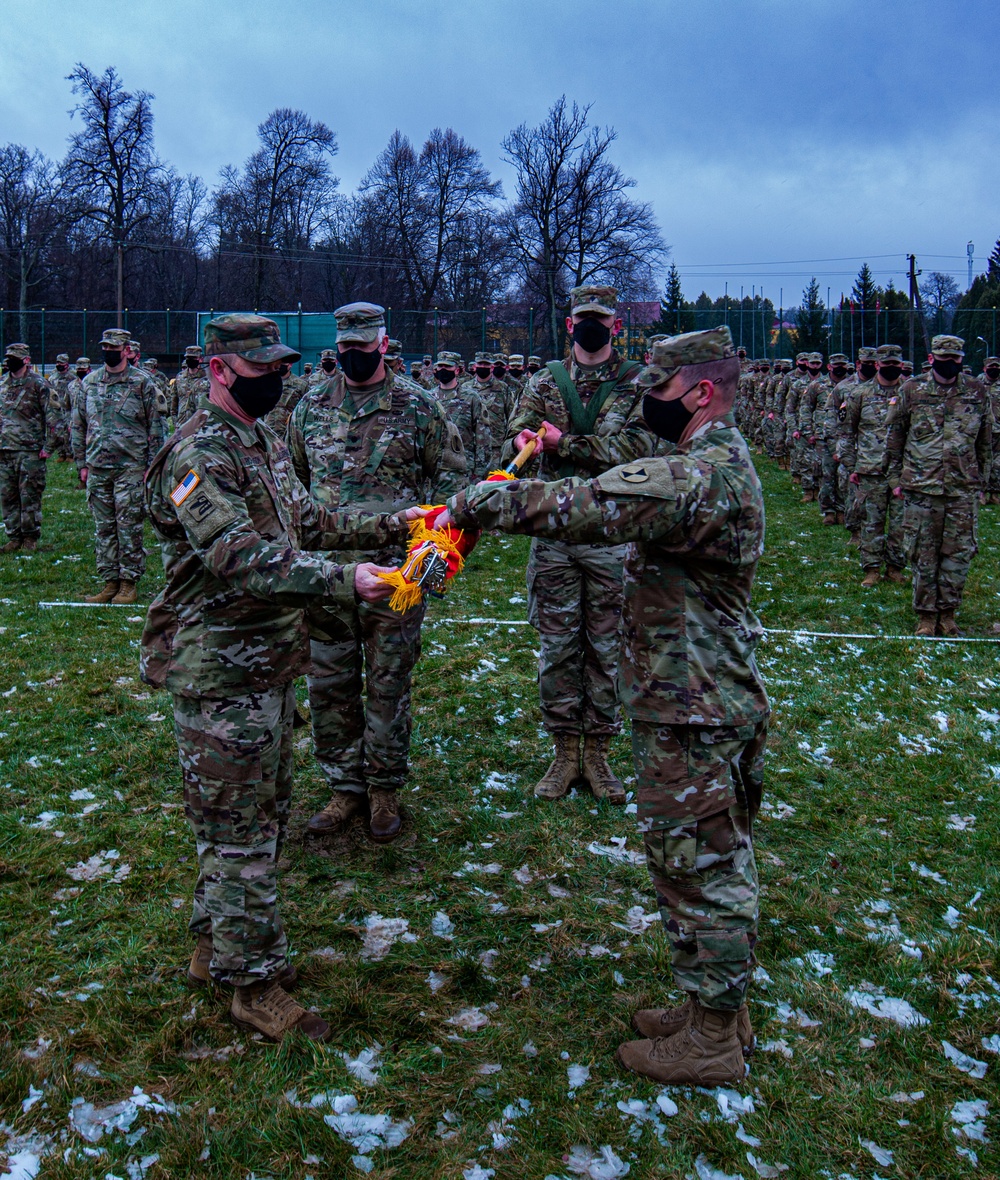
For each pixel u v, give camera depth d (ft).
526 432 14.67
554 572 15.40
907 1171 8.42
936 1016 10.48
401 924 12.07
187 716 9.86
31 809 14.69
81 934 11.59
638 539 8.80
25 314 121.29
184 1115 8.80
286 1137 8.59
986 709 20.26
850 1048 9.96
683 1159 8.46
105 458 27.40
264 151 158.51
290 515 10.52
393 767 14.08
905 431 26.05
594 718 15.71
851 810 15.38
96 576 31.58
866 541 32.60
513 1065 9.60
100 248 158.81
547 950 11.55
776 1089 9.30
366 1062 9.62
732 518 8.92
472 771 16.62
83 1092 9.11
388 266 161.99
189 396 50.24
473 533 9.76
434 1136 8.72
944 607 26.07
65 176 141.08
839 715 19.49
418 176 158.81
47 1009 10.18
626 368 15.58
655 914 12.37
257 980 9.89
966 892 13.05
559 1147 8.61
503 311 124.98
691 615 9.19
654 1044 9.63
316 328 106.11
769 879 13.32
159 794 15.34
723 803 9.17
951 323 129.80
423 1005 10.48
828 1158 8.55
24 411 35.17
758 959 11.44
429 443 14.96
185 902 12.29
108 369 27.71
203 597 9.73
